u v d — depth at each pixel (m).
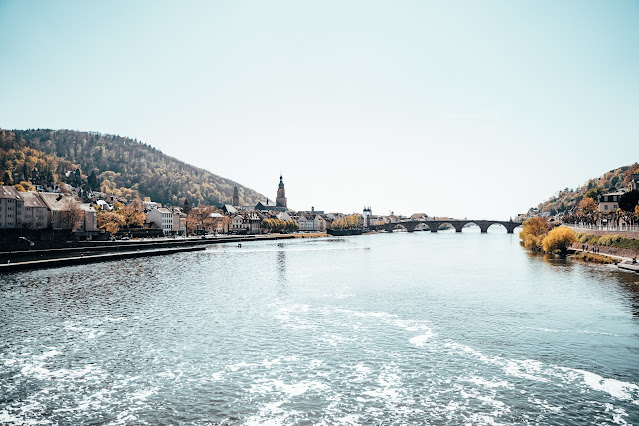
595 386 43.25
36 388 43.06
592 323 63.91
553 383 43.94
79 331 60.34
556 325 63.03
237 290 89.44
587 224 181.75
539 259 142.75
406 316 68.38
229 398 41.09
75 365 48.53
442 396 41.34
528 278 102.50
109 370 47.22
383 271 118.38
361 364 48.72
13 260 121.56
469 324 63.81
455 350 52.94
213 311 71.44
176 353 52.12
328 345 54.81
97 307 73.69
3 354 51.69
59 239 173.50
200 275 109.56
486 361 49.47
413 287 92.88
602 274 106.06
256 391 42.44
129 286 92.69
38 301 77.44
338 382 44.28
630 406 39.41
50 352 52.34
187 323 64.38
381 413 38.44
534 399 40.72
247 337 57.91
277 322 64.94
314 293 86.62
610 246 136.75
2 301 77.06
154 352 52.44
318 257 157.75
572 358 50.34
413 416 37.97
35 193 184.62
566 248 155.12
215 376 45.75
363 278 105.69
